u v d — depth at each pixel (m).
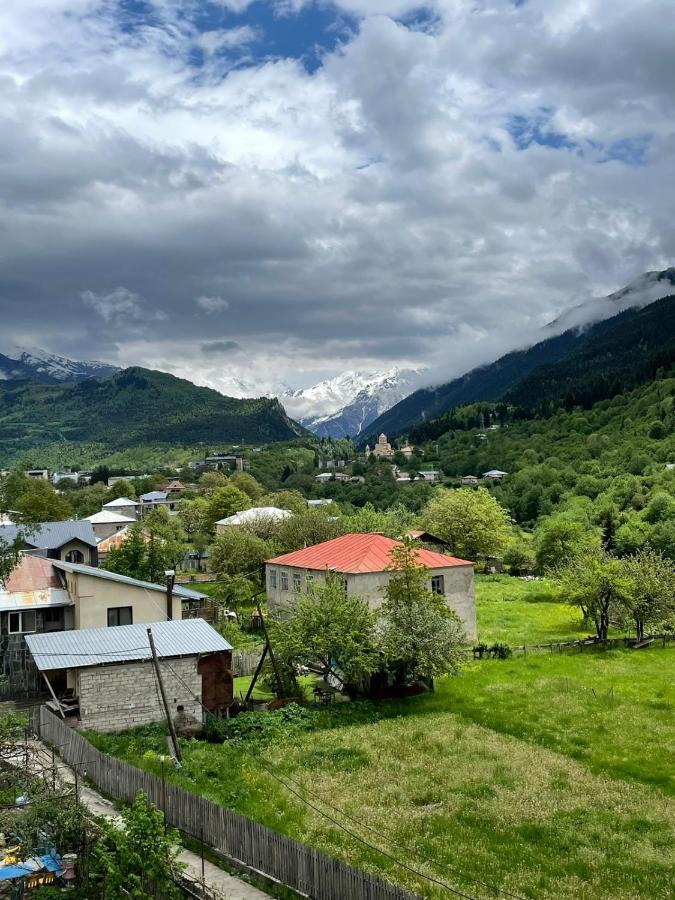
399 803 29.66
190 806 25.39
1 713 38.38
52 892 21.08
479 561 122.25
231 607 77.88
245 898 21.52
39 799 23.50
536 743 37.38
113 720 38.22
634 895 22.41
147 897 19.94
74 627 51.03
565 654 59.03
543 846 25.94
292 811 28.59
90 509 177.12
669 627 66.25
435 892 22.22
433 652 46.22
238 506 133.25
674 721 40.66
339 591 48.88
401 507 133.75
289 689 46.69
